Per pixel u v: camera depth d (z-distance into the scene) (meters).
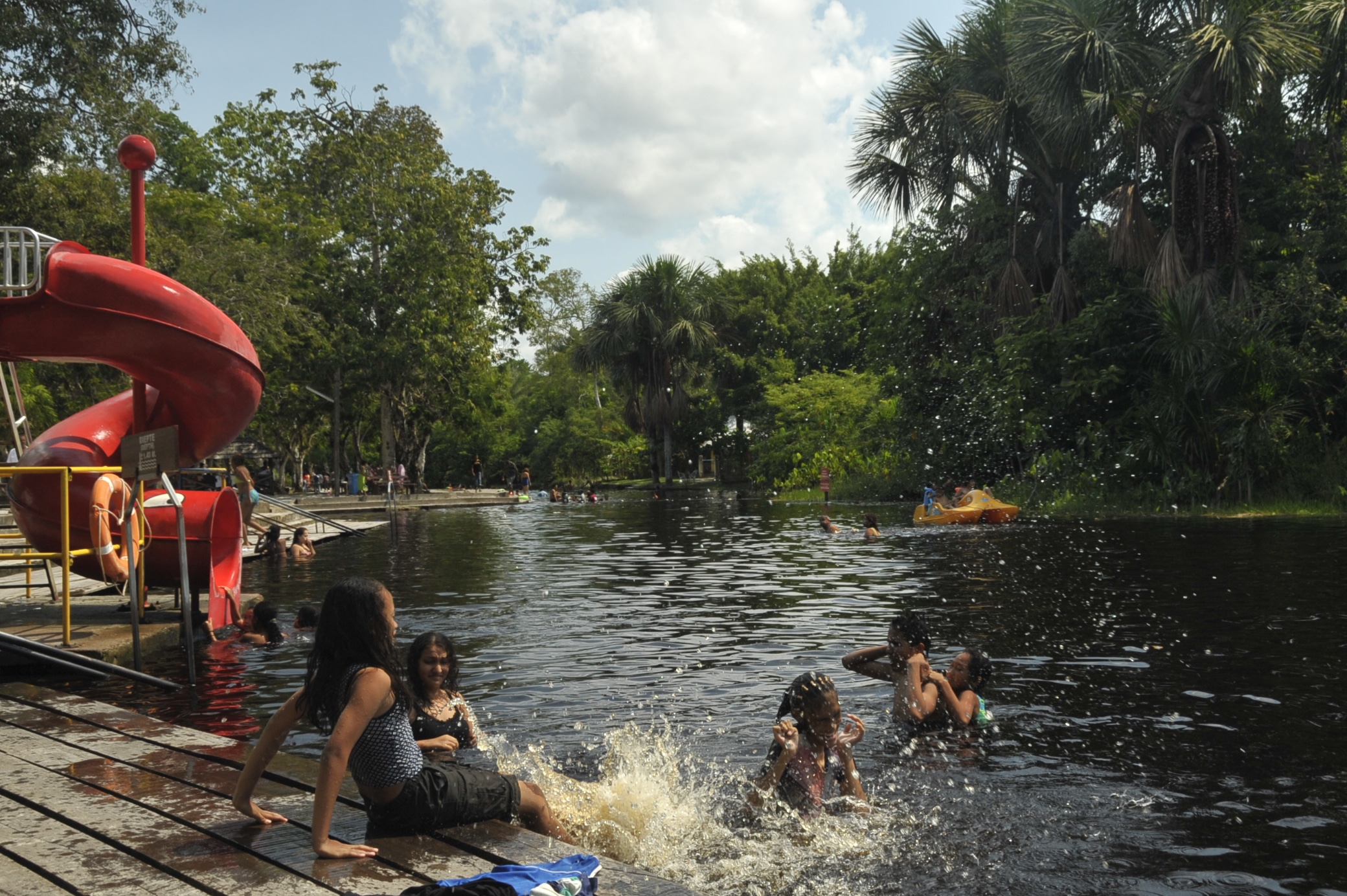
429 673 5.75
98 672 7.12
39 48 20.17
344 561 17.39
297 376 43.28
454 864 3.49
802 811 4.66
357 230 42.12
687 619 10.32
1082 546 16.23
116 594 11.82
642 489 53.16
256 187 41.97
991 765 5.33
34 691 6.67
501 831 3.84
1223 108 23.11
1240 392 22.64
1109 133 25.81
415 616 10.84
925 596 11.46
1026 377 26.53
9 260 9.62
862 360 49.16
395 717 3.77
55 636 8.80
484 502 44.78
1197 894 3.71
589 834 4.34
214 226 33.97
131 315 9.80
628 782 4.76
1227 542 15.94
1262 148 25.47
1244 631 8.79
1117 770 5.19
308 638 9.69
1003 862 4.05
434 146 44.22
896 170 30.44
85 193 22.69
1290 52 21.66
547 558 17.53
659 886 3.38
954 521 21.94
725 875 4.00
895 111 29.58
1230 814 4.54
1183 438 23.30
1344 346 22.58
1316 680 6.98
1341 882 3.79
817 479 40.84
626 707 6.68
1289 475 22.59
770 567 15.05
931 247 31.19
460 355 43.81
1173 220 23.47
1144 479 24.09
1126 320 26.36
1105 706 6.46
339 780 3.54
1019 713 6.34
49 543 10.61
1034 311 27.38
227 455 39.56
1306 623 9.05
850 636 9.13
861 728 4.97
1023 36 24.20
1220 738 5.71
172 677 7.94
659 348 51.72
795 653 8.43
